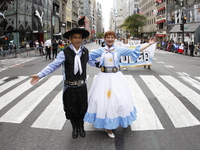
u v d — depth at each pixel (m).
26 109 5.04
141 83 7.50
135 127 3.94
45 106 5.21
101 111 3.37
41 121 4.29
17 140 3.53
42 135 3.69
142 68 11.40
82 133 3.60
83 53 3.38
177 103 5.30
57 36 45.72
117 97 3.36
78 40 3.27
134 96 5.89
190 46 21.66
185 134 3.66
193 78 8.57
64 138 3.56
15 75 9.88
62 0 53.78
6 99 5.93
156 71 10.34
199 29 29.23
